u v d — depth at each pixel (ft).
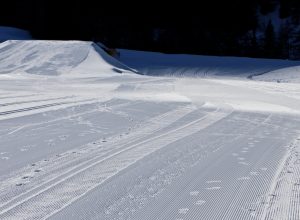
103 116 40.88
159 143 27.91
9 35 289.94
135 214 15.16
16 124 35.24
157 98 61.41
